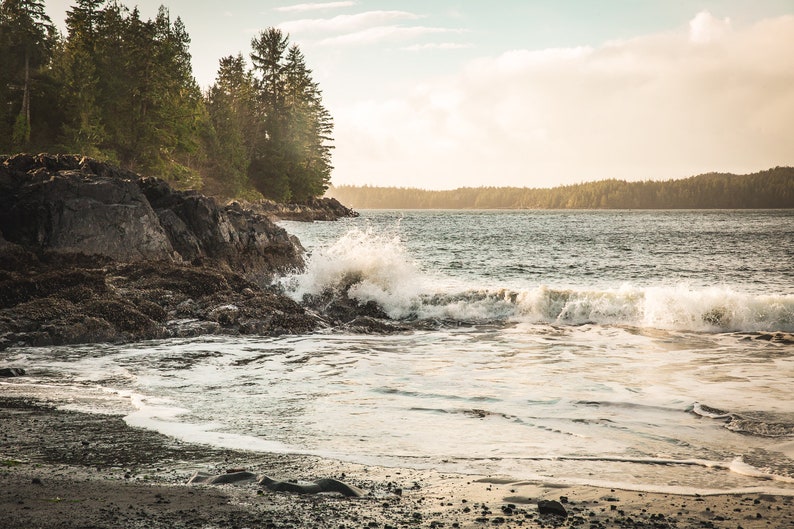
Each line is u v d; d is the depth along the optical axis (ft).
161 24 311.27
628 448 24.88
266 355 46.96
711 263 139.64
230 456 23.18
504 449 24.64
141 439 25.26
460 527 16.29
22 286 56.34
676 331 60.18
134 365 42.50
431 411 30.71
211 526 15.60
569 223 426.92
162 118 258.78
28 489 18.26
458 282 102.37
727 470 22.25
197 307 60.75
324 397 33.71
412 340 55.21
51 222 73.36
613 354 48.19
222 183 324.60
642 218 552.41
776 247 191.52
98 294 57.93
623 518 17.28
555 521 16.92
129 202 79.66
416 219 505.66
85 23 264.72
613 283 103.65
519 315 68.28
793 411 30.37
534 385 36.91
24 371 39.40
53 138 221.05
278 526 15.84
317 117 407.44
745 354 48.14
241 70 393.91
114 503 17.13
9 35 205.16
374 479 20.66
